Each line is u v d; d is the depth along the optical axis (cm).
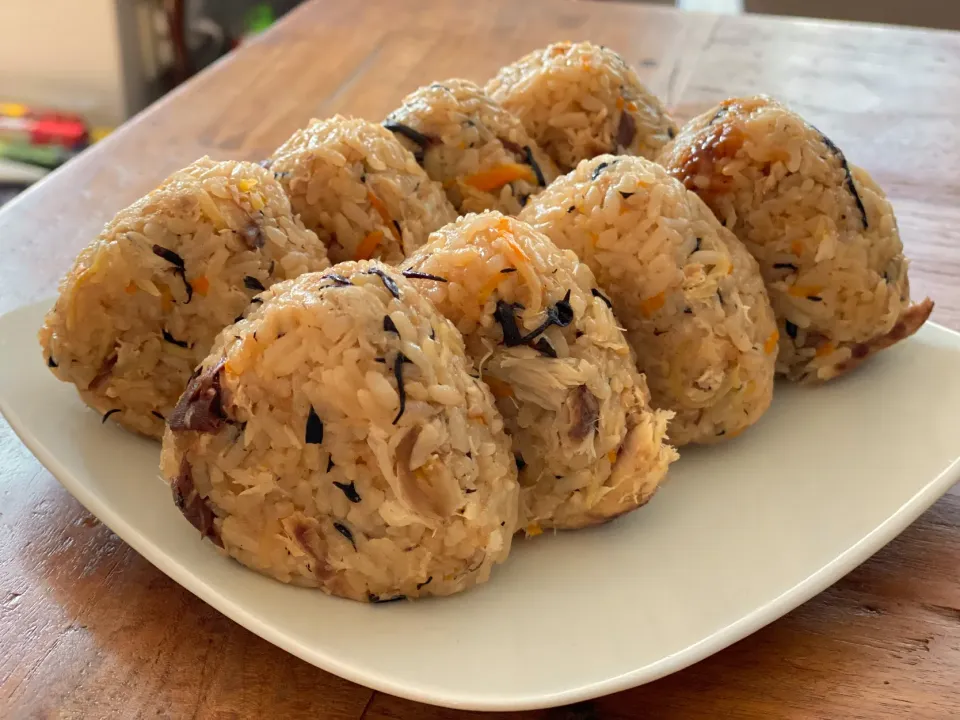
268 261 26
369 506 22
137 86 73
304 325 22
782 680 23
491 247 24
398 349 21
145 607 24
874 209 30
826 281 29
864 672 23
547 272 24
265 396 22
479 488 22
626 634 22
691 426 28
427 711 22
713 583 24
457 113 31
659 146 35
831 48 56
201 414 22
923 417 29
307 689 23
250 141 46
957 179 43
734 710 22
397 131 31
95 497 25
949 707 22
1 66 71
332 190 29
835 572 23
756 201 29
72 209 40
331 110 49
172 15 71
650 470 25
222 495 23
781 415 29
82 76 71
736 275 27
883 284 29
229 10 80
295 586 23
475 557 22
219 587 23
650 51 56
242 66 54
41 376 29
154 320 26
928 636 24
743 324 27
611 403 24
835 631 24
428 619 22
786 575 24
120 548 26
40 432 27
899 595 25
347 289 22
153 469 27
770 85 52
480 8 61
